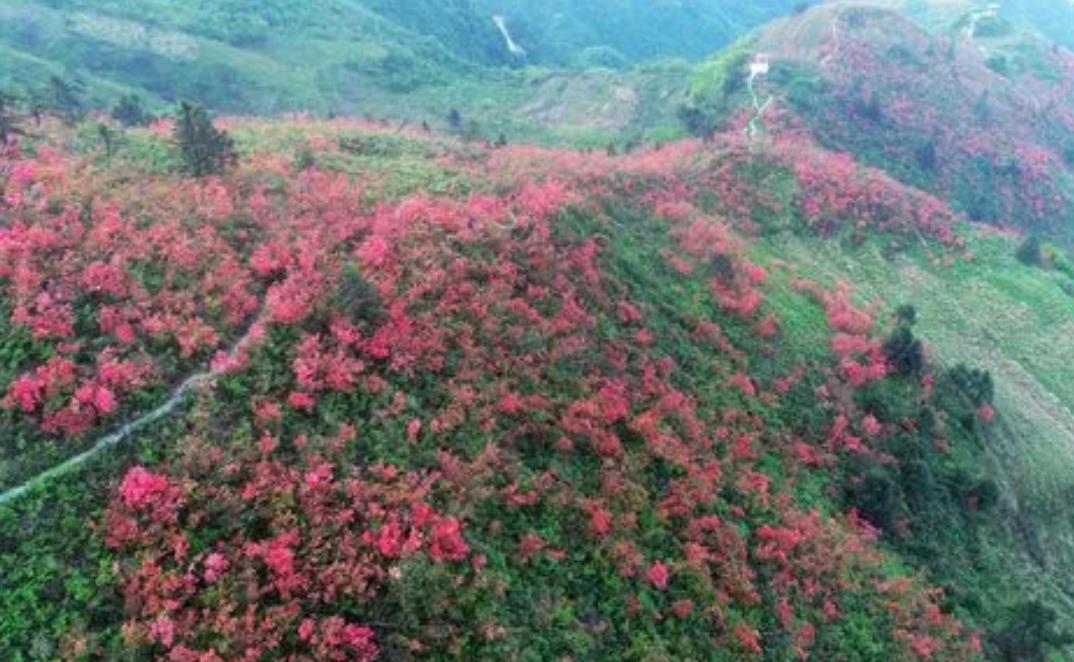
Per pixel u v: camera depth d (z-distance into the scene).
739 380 39.25
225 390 26.39
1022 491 48.41
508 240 36.34
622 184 52.94
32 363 25.97
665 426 33.19
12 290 27.53
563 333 34.00
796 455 38.12
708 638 27.19
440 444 27.31
